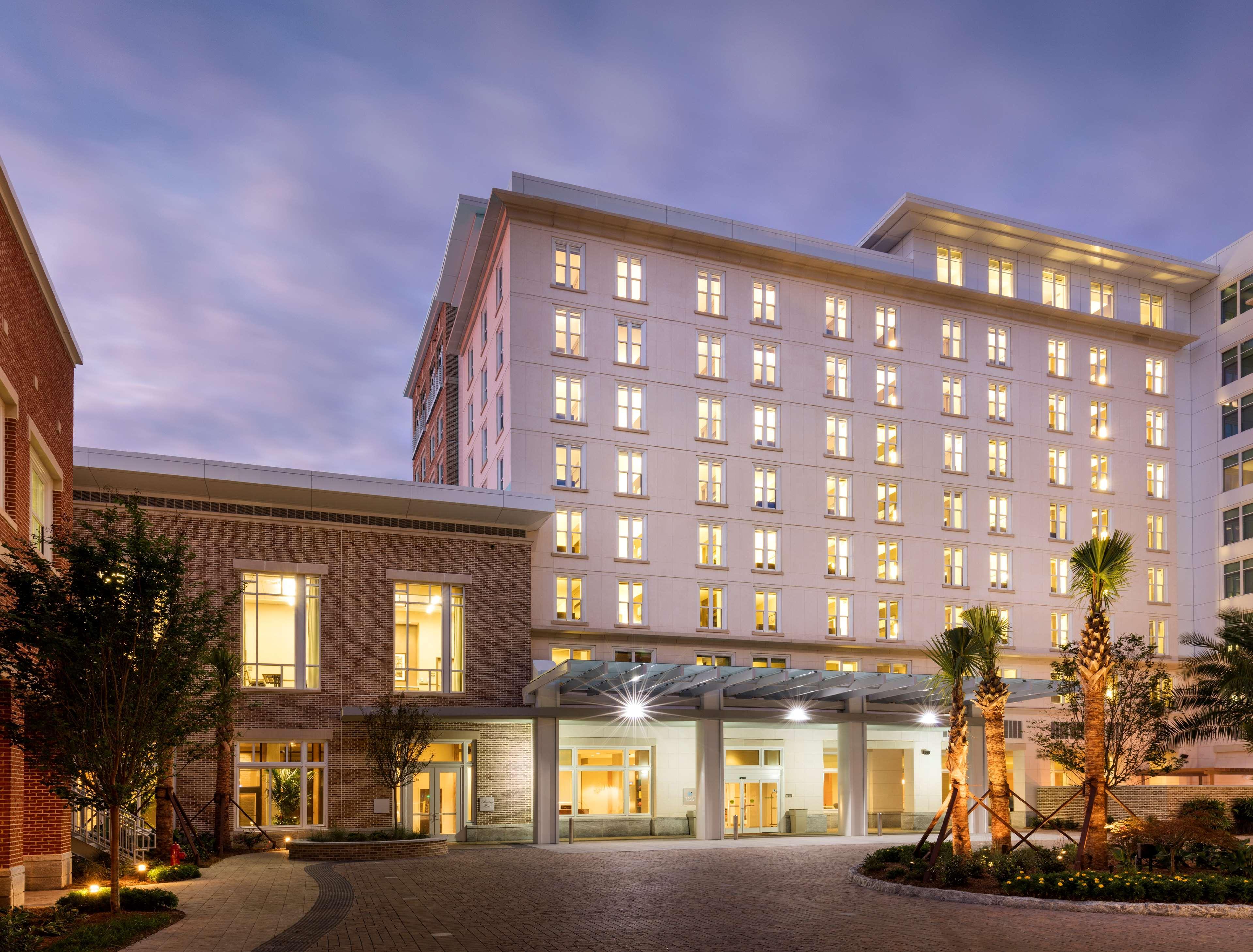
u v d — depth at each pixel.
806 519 46.47
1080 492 53.09
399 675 36.41
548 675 33.97
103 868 23.30
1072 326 54.28
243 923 16.88
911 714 39.34
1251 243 54.97
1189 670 42.72
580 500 42.34
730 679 34.94
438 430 65.00
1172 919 17.20
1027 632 50.12
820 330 48.38
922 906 18.52
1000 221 51.75
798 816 41.09
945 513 49.59
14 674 16.92
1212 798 38.94
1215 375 56.28
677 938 15.31
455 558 38.00
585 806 38.16
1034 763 48.59
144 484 33.25
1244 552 53.31
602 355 43.88
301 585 35.34
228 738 30.14
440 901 19.20
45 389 22.92
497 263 46.03
